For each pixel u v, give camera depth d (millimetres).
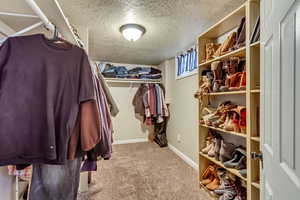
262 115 926
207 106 2006
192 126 2594
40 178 1034
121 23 1826
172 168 2486
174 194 1810
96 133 905
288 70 584
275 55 714
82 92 872
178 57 3115
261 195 952
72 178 1086
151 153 3174
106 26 1900
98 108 967
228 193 1567
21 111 803
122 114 3980
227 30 1796
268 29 825
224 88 1593
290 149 571
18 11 904
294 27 536
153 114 3494
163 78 3758
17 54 815
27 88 815
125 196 1771
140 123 4121
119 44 2553
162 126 3768
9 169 1045
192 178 2170
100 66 3613
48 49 859
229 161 1589
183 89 2906
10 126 785
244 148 1596
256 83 1312
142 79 3750
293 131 549
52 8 843
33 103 818
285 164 616
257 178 1310
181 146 2977
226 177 1693
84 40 1893
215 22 1796
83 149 868
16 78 804
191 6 1486
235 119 1515
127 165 2596
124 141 3992
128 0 1392
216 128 1700
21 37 839
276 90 705
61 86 854
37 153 817
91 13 1601
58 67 860
